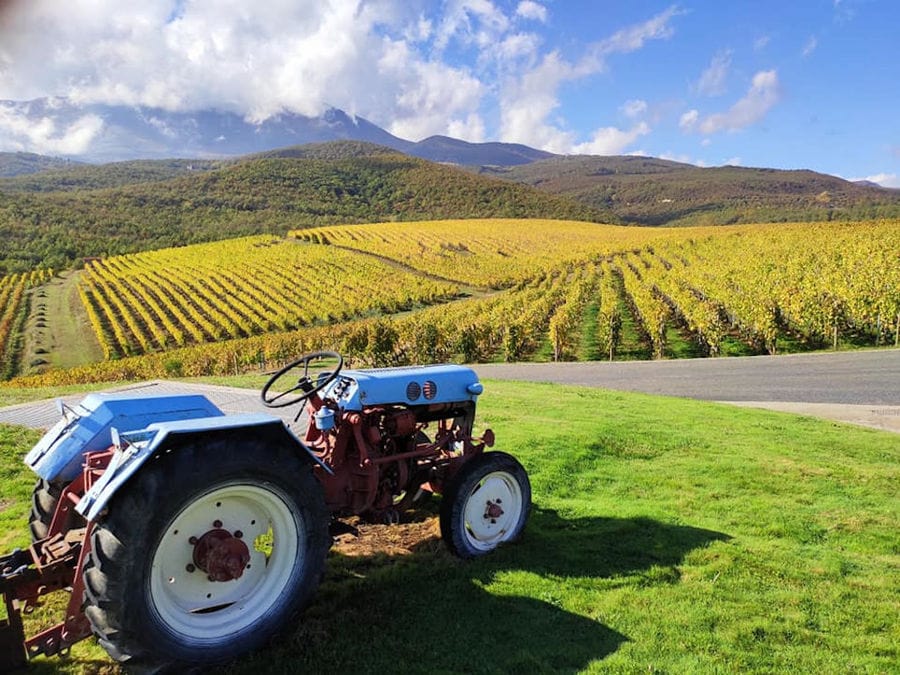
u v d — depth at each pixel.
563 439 7.78
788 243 58.03
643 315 38.22
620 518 5.19
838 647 3.31
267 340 43.88
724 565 4.29
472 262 78.69
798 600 3.82
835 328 27.84
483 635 3.32
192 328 56.94
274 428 3.28
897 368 18.97
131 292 72.38
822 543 4.89
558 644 3.24
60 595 3.81
